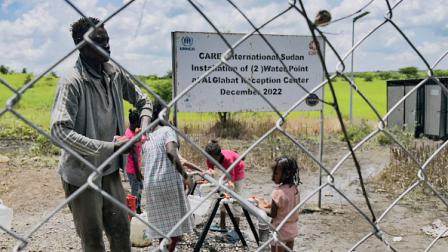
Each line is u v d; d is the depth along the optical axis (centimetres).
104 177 332
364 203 770
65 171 317
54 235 588
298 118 2052
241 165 555
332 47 162
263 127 1722
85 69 311
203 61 641
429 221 668
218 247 532
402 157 984
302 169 1088
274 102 673
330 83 151
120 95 336
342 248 564
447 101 1559
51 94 2553
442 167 909
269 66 667
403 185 864
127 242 351
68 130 285
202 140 1541
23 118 130
